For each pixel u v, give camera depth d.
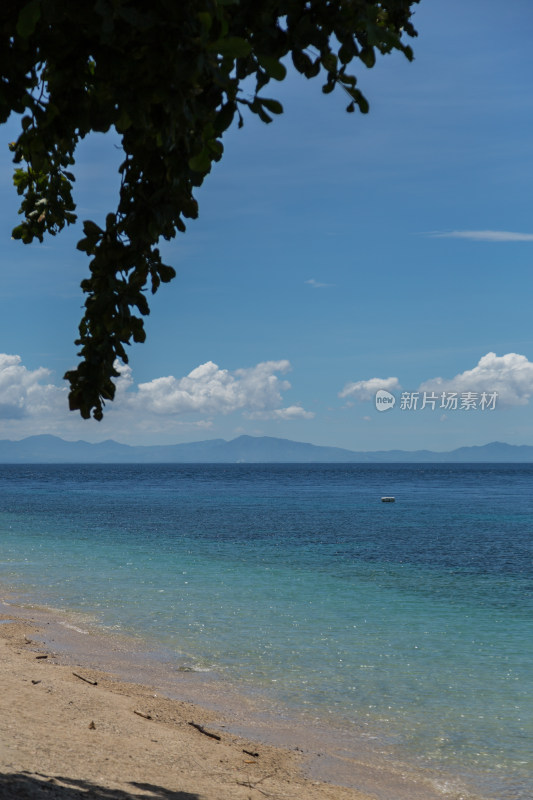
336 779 9.34
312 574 27.69
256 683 13.53
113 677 13.51
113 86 2.79
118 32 2.63
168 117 2.92
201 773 8.70
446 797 8.96
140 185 3.33
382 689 13.29
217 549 35.38
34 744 8.20
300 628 18.17
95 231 3.34
